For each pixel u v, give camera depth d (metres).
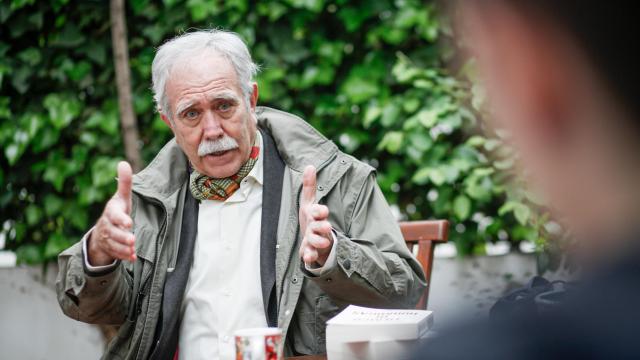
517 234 3.62
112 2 3.72
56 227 4.05
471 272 3.67
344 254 1.94
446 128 3.58
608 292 0.35
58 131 3.94
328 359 1.48
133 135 3.74
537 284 0.63
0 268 3.99
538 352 0.40
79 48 3.96
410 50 3.81
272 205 2.29
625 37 0.30
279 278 2.16
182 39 2.30
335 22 3.86
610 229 0.33
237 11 3.80
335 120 3.84
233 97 2.23
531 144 0.32
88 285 1.99
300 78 3.84
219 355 2.17
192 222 2.31
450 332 0.46
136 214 2.32
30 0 3.83
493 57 0.32
